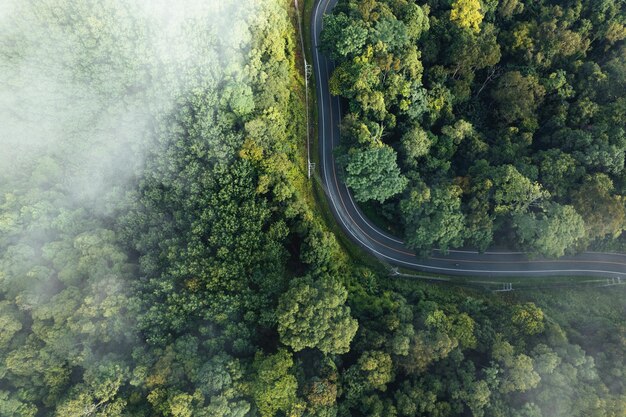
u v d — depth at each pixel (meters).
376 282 76.62
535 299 75.69
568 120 81.12
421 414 57.88
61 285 61.50
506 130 81.56
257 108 66.69
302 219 68.00
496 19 90.81
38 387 53.88
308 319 56.72
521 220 70.44
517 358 58.59
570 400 55.97
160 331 57.53
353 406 59.16
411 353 60.91
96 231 64.75
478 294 77.94
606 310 73.19
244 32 63.81
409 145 76.19
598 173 72.38
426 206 73.62
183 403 49.84
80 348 55.59
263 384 52.94
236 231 63.12
